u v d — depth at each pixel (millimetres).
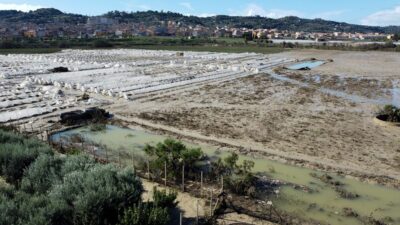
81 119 31531
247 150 24953
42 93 42781
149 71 66750
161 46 143750
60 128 29219
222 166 20547
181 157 20797
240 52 120688
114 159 22609
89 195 13070
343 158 23953
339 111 37281
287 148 25578
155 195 15344
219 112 35781
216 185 19125
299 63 89188
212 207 16453
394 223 16203
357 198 18500
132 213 12555
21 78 55062
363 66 81750
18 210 12539
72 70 65938
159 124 31062
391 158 24172
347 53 119500
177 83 52156
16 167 17328
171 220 15031
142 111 35500
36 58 85562
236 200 17578
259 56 105688
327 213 16812
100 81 53219
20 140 20969
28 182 15422
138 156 23312
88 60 86562
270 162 23078
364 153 24969
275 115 34969
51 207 12703
